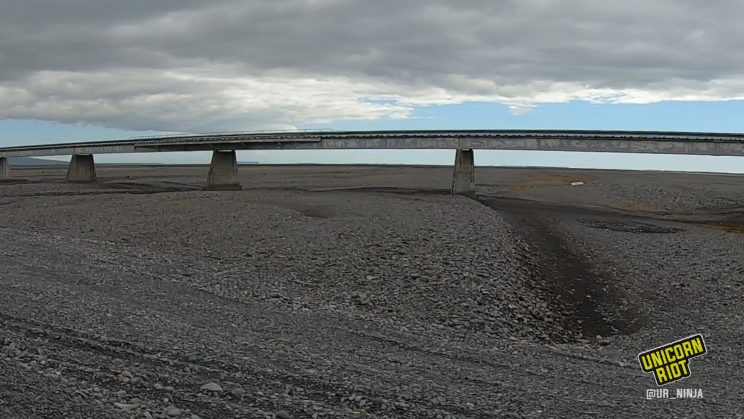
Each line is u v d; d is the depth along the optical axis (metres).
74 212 49.47
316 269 31.02
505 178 113.06
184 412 11.06
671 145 68.50
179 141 92.19
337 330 20.58
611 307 28.36
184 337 16.72
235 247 35.38
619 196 82.31
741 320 26.17
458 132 78.56
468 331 23.50
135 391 12.02
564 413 12.97
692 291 30.42
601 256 38.16
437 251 34.69
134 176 132.75
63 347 14.56
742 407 14.36
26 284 22.38
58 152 113.25
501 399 13.69
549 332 24.64
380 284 28.80
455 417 12.16
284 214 45.91
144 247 35.84
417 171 144.12
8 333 15.30
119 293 22.75
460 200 64.31
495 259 33.69
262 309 22.94
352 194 70.44
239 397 12.23
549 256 37.97
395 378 14.70
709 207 74.44
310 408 11.98
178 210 48.47
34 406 10.39
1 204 58.38
